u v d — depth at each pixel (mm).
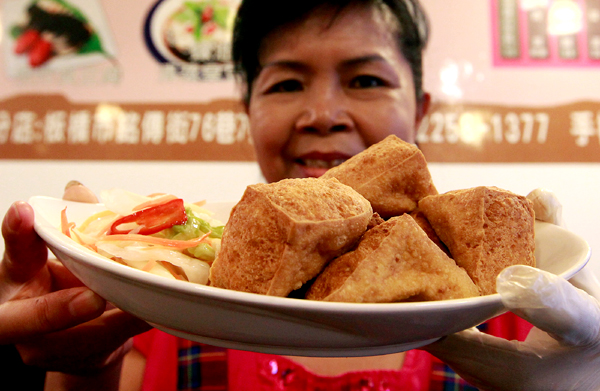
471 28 433
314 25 321
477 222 133
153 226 180
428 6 434
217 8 442
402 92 337
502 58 430
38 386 351
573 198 413
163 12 445
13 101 444
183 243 172
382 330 104
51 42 449
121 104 441
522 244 138
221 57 440
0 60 447
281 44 329
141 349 298
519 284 111
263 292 116
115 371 217
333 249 121
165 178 435
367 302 110
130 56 445
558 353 160
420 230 120
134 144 437
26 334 151
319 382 253
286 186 126
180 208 185
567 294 120
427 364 273
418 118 384
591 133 419
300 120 325
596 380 171
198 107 438
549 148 421
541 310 116
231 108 437
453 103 428
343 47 318
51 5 448
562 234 153
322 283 121
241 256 122
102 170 436
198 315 109
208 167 433
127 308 129
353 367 269
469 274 130
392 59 332
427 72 429
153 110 440
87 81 445
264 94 340
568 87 425
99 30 448
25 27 449
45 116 442
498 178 421
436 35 433
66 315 148
